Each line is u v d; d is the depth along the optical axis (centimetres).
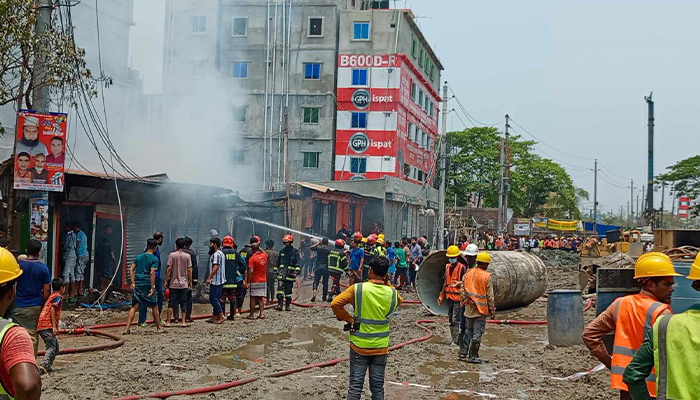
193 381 838
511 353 1130
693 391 350
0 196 1378
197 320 1412
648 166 4344
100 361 938
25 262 781
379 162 4691
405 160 5003
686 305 888
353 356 644
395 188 4194
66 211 1548
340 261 1800
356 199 3509
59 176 1213
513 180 7300
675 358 360
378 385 645
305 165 4703
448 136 6594
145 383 815
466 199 6969
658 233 1541
